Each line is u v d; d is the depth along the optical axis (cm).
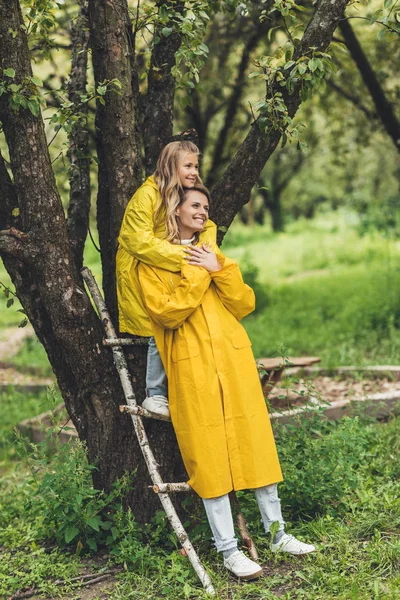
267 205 2978
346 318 1110
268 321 1188
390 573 358
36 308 425
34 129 384
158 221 388
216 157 1046
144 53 472
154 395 397
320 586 349
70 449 428
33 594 380
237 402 370
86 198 465
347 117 1185
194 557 363
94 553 416
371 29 1036
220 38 991
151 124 455
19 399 833
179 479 424
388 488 457
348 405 615
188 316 371
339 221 2934
